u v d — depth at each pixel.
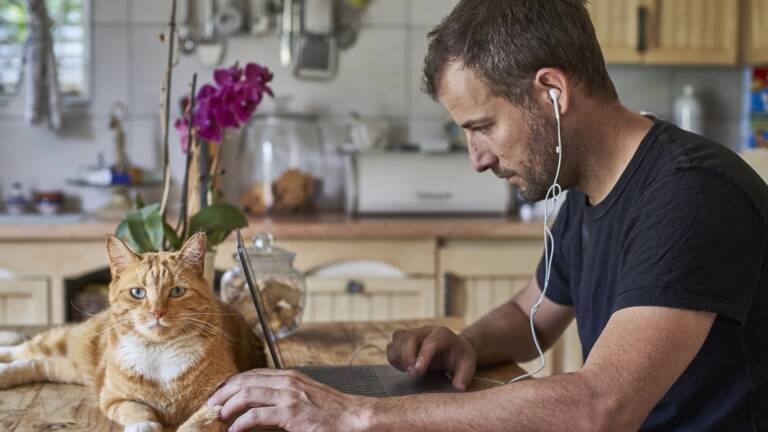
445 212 3.23
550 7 1.18
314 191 3.39
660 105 3.64
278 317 1.68
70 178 3.46
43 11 3.31
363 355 1.59
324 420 1.06
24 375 1.37
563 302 1.59
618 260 1.25
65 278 2.93
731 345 1.14
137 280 1.16
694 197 1.08
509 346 1.56
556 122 1.21
